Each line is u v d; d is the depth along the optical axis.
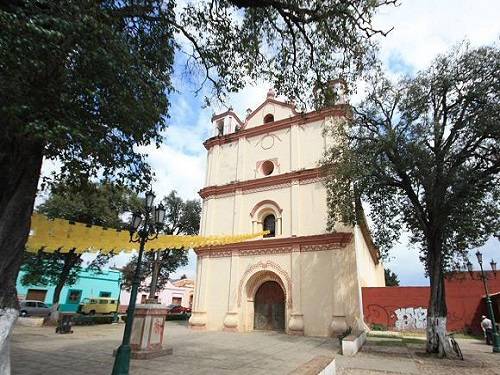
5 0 4.52
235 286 22.08
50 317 22.75
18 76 4.35
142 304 12.75
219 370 9.62
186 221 36.31
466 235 14.94
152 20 7.50
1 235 5.50
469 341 18.98
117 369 7.98
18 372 8.77
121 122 6.01
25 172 5.87
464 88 13.49
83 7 4.93
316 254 19.88
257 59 10.12
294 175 22.33
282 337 17.80
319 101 11.14
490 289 21.98
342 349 12.88
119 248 9.48
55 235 8.38
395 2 9.16
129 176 7.43
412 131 14.13
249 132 26.17
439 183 13.64
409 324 21.47
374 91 15.41
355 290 18.20
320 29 9.47
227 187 25.17
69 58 4.87
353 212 15.47
